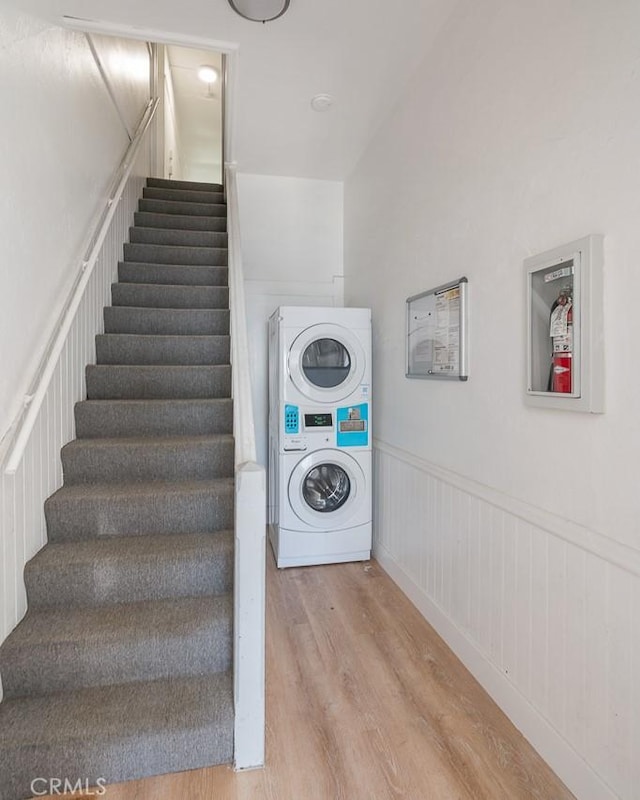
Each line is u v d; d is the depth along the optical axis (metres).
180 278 3.41
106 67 2.84
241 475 1.46
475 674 1.94
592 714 1.33
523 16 1.61
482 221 1.88
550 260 1.45
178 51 5.41
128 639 1.62
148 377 2.69
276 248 3.94
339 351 3.21
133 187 3.77
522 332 1.63
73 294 2.26
